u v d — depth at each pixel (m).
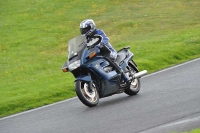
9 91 41.44
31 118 27.03
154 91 29.50
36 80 46.16
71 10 85.44
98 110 25.83
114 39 65.69
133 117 22.70
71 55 27.11
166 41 56.34
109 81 27.75
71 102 30.81
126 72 29.27
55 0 91.75
